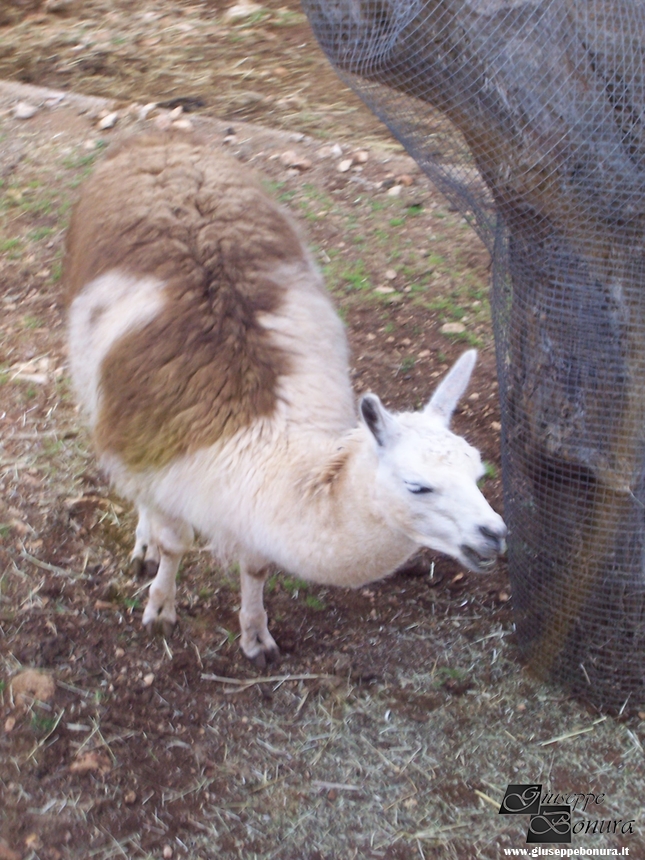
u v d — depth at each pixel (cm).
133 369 293
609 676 312
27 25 665
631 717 312
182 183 317
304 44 653
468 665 325
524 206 276
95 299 308
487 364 404
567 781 302
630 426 288
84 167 488
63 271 349
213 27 676
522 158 268
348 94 586
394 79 272
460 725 312
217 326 290
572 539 305
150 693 314
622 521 297
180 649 325
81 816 290
